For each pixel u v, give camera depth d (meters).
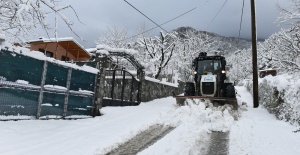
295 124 7.25
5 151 4.29
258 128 6.94
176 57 26.91
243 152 4.74
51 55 18.53
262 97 12.27
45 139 5.32
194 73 11.59
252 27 12.09
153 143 5.47
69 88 8.30
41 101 7.24
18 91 6.61
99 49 10.57
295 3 12.00
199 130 6.72
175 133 6.35
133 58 13.97
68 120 7.97
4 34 5.99
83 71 8.90
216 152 4.84
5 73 6.26
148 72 23.12
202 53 12.24
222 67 11.31
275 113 9.23
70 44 18.44
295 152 4.65
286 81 8.79
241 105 11.51
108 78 14.55
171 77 25.31
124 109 11.45
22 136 5.35
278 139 5.65
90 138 5.68
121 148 5.05
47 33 5.24
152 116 9.41
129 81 15.46
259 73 26.38
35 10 4.94
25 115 6.83
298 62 11.84
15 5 5.07
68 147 4.86
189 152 4.74
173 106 10.34
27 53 6.74
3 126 5.84
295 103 7.43
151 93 17.22
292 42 12.12
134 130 6.68
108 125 7.45
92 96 9.34
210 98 9.44
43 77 7.26
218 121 7.76
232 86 10.69
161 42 22.97
